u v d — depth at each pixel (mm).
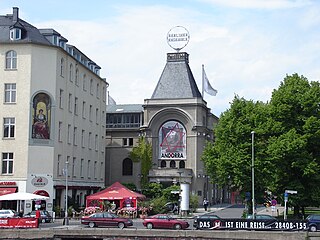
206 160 57031
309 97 50969
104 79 80750
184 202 66438
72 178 65750
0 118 58031
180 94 95000
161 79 97438
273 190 51438
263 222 40500
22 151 57344
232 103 55406
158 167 92875
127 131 97188
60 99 61594
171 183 89500
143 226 48875
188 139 92188
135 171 95625
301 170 49656
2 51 58594
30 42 58312
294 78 53094
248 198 50781
